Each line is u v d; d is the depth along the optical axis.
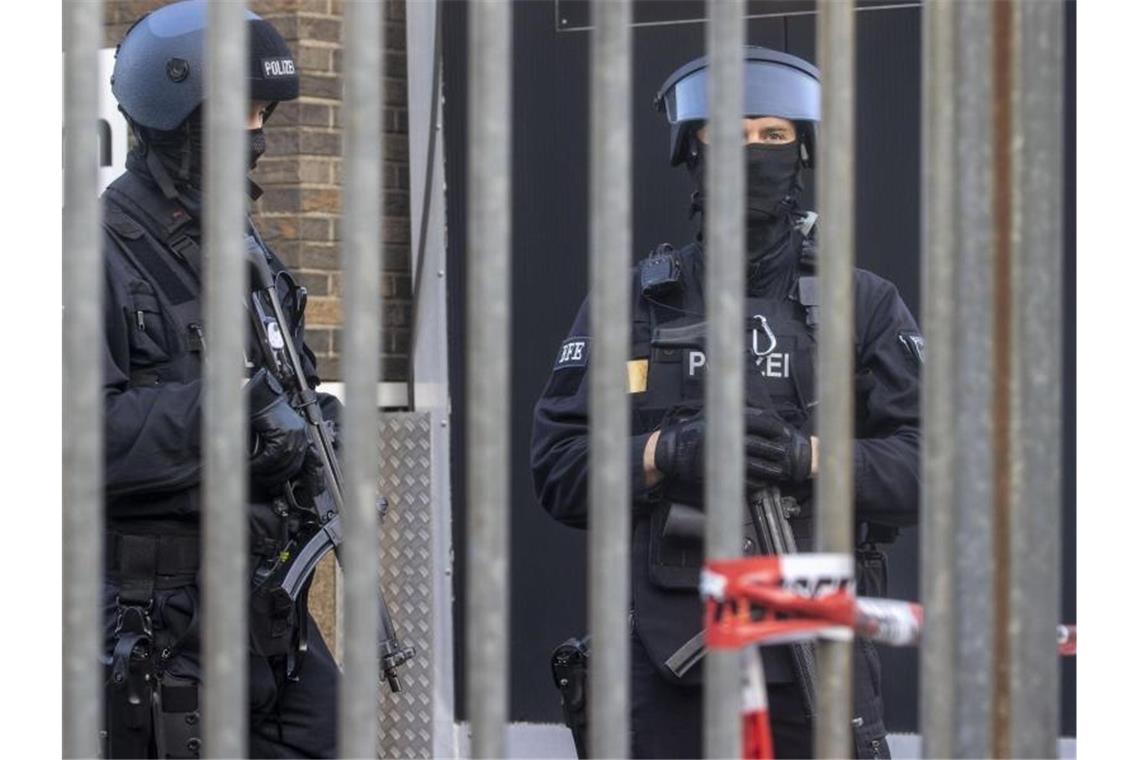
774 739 13.01
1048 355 7.29
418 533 21.45
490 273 6.93
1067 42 19.48
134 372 13.48
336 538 14.09
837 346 7.32
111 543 13.48
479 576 6.96
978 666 7.34
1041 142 7.25
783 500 12.91
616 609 7.05
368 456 6.91
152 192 13.77
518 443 21.44
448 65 21.53
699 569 13.11
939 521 7.38
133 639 13.27
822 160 7.32
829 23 7.27
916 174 20.33
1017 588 7.31
